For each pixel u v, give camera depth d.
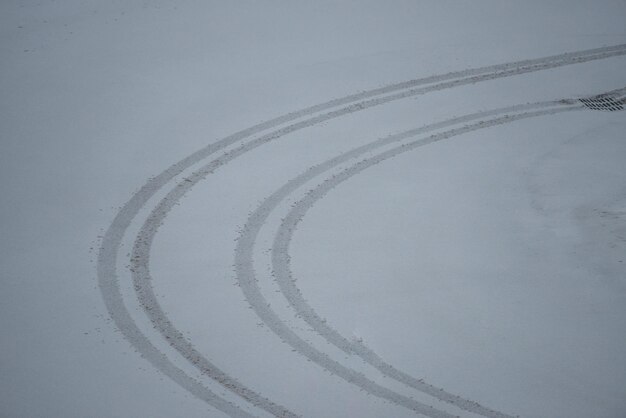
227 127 19.89
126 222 17.14
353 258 16.23
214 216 17.38
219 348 14.12
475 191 18.06
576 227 17.06
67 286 15.45
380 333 14.45
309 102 20.72
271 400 13.05
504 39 23.02
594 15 24.00
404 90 21.19
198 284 15.61
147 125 19.88
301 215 17.42
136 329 14.49
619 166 18.80
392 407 12.91
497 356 13.90
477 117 20.38
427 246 16.53
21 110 20.34
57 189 17.97
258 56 22.34
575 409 12.82
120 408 12.72
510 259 16.17
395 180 18.39
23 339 14.13
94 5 25.02
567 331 14.42
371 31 23.41
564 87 21.34
